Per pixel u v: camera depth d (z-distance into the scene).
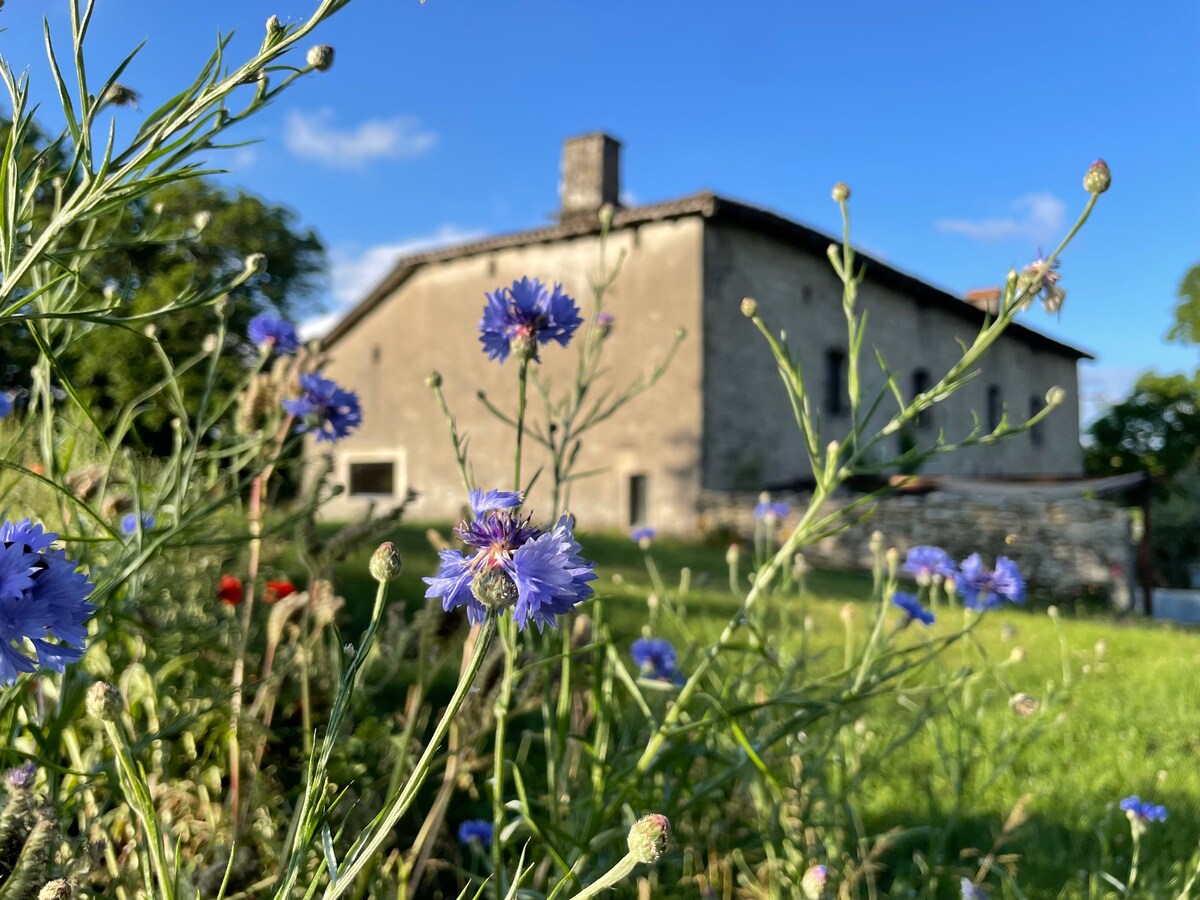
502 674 1.69
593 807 1.61
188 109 1.03
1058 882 2.37
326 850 0.90
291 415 1.91
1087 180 1.50
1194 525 24.39
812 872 1.41
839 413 14.27
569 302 1.59
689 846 1.98
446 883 2.04
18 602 0.79
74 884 1.04
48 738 1.26
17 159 1.04
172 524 1.53
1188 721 3.98
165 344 10.79
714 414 12.30
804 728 2.07
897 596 2.09
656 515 12.41
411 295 15.76
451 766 1.65
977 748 3.22
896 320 15.62
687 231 12.48
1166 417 32.41
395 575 0.91
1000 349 18.48
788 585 2.47
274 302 22.33
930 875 2.13
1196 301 31.00
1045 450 19.98
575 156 14.64
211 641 1.88
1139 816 2.08
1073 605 11.20
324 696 1.95
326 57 1.06
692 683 1.63
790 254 13.66
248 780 1.77
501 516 0.96
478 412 14.49
